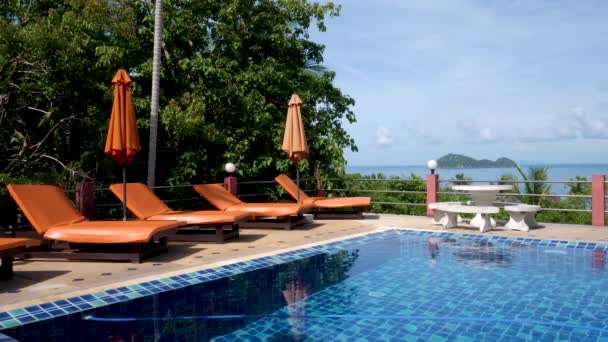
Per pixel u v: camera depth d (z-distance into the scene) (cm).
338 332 370
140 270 565
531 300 452
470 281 526
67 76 1124
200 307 433
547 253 683
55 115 1175
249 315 411
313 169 1385
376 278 543
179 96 1321
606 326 379
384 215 1162
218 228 768
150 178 1141
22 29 1058
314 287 505
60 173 1191
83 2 1202
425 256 667
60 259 630
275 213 905
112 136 710
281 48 1480
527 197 1529
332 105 1557
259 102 1331
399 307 434
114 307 430
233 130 1347
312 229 932
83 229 603
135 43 1291
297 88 1483
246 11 1457
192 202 1377
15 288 479
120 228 603
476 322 390
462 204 962
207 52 1421
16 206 1058
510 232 858
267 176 1441
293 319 401
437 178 1107
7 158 1215
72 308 423
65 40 1072
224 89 1316
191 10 1360
